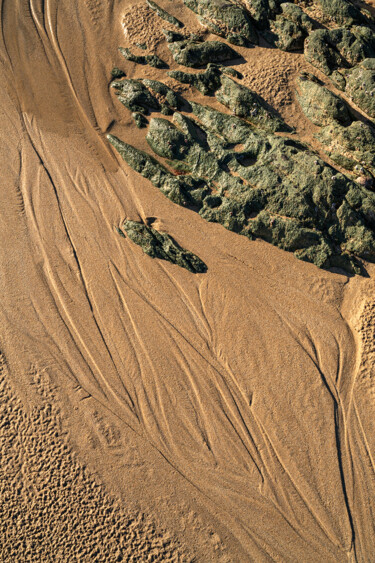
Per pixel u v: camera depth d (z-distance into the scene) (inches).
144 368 267.3
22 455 261.0
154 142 291.9
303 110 286.7
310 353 258.8
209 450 253.9
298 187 265.3
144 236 281.9
